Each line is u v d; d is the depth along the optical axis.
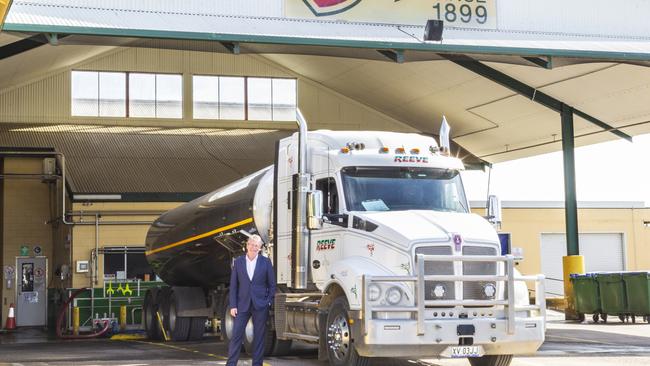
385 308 11.67
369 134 14.09
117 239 29.27
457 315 11.91
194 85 37.81
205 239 19.11
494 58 22.64
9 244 33.50
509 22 22.66
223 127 37.84
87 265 28.89
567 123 28.36
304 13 20.78
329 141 13.86
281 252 14.85
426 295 11.95
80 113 36.25
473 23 22.30
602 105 28.08
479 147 36.66
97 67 36.59
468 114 32.81
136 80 37.16
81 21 18.19
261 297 12.35
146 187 30.22
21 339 26.19
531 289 40.06
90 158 32.72
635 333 21.55
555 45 22.00
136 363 14.91
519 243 40.88
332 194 13.45
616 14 23.59
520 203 41.12
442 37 21.36
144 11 19.36
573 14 23.25
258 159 34.28
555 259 41.38
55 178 31.89
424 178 13.59
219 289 20.14
